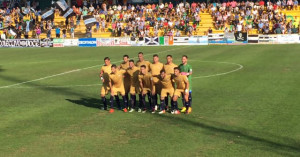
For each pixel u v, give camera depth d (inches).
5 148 422.0
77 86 808.3
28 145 430.3
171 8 2222.0
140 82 563.8
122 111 583.5
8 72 1057.5
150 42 1924.2
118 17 2231.8
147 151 402.0
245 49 1521.9
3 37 2153.1
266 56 1235.9
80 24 2300.7
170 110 580.7
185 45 1856.5
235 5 2118.6
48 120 534.9
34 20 2261.3
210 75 893.2
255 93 677.9
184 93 550.9
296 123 487.8
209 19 2160.4
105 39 1972.2
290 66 989.2
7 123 523.8
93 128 490.0
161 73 546.6
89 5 2461.9
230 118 520.1
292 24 1940.2
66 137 455.2
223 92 695.1
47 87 804.6
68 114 567.2
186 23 2101.4
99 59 1322.6
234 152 393.1
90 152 403.2
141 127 490.3
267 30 1904.5
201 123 500.7
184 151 399.5
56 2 2261.3
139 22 2080.5
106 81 588.7
